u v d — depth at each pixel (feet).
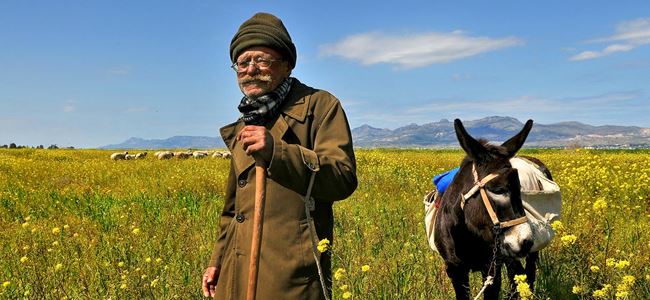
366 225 28.37
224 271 9.39
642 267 18.63
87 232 27.99
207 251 22.71
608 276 16.20
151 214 32.37
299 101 8.93
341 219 29.43
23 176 60.80
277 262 8.41
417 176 53.88
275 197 8.56
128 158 109.29
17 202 39.34
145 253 22.20
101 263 21.06
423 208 34.53
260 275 8.45
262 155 7.79
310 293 8.51
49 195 42.09
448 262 16.35
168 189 44.14
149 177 53.98
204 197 39.93
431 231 17.53
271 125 8.78
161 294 17.46
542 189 17.43
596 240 19.70
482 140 15.66
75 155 125.80
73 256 22.47
